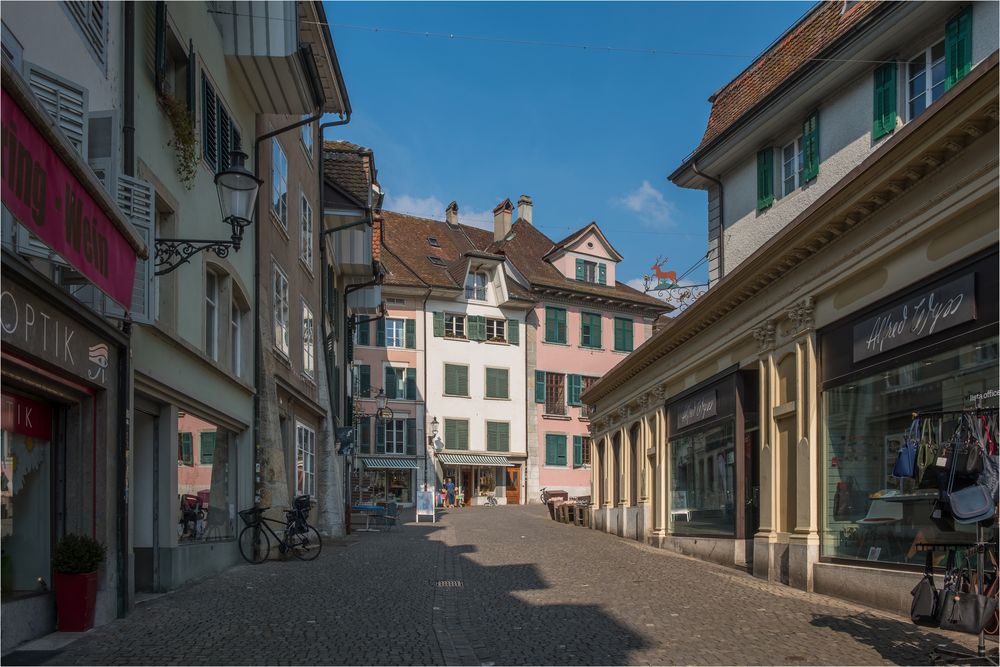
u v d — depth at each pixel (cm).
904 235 988
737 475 1543
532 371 4775
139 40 996
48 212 550
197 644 729
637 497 2277
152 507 1077
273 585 1139
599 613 945
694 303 1664
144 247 730
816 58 1471
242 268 1467
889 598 972
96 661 661
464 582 1209
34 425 775
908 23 1302
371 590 1101
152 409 1064
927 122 895
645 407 2223
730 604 1025
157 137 1052
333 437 2289
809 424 1216
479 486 4644
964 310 886
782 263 1287
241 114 1505
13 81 486
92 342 812
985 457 667
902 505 986
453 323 4606
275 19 1395
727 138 1783
